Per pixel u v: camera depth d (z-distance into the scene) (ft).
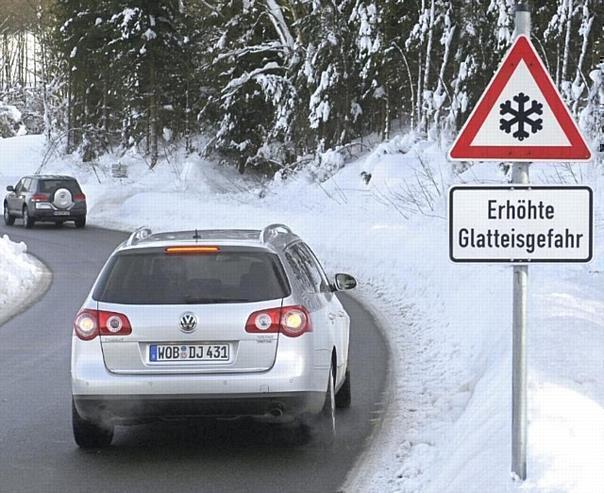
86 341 47.65
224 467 47.11
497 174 188.75
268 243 49.62
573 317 71.20
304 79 278.05
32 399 62.95
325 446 49.93
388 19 260.62
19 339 87.56
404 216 176.14
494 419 45.65
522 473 35.88
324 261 147.74
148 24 328.08
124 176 333.83
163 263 48.57
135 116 346.13
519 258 34.12
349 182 241.76
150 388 46.65
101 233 210.38
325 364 49.34
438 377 66.13
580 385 49.32
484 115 33.88
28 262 148.97
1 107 435.53
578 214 33.86
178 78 341.00
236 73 313.53
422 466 45.57
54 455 49.73
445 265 116.26
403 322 92.58
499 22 209.05
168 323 46.98
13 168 376.48
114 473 46.42
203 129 338.95
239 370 46.91
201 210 238.07
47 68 399.85
